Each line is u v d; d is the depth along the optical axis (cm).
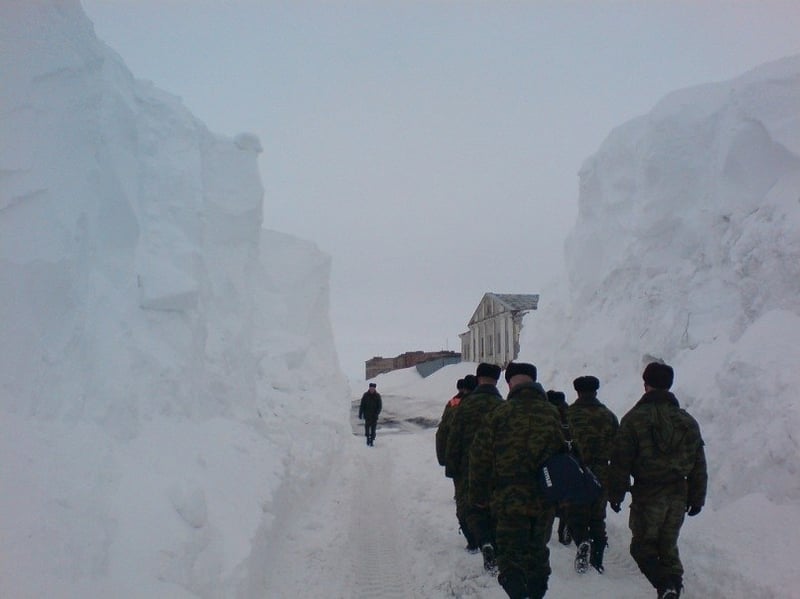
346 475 1191
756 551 503
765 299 789
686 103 1118
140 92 799
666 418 491
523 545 467
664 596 470
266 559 584
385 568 675
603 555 642
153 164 745
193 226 769
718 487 654
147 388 571
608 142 1330
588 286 1316
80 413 448
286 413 1111
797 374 629
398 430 2227
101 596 323
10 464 342
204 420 720
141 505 420
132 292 611
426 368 5091
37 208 442
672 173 1083
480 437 497
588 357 1187
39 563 306
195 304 683
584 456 621
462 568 630
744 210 907
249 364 916
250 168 1009
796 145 854
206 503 504
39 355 419
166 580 383
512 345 3428
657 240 1102
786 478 570
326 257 1614
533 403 489
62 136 488
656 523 485
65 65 494
